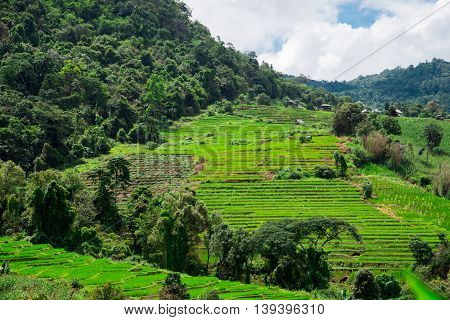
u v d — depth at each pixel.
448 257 61.72
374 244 78.31
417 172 124.12
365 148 130.38
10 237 74.75
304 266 64.44
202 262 74.44
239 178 114.38
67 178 88.06
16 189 81.62
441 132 145.75
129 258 69.12
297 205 97.81
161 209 77.31
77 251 70.19
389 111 187.88
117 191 106.56
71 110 153.25
